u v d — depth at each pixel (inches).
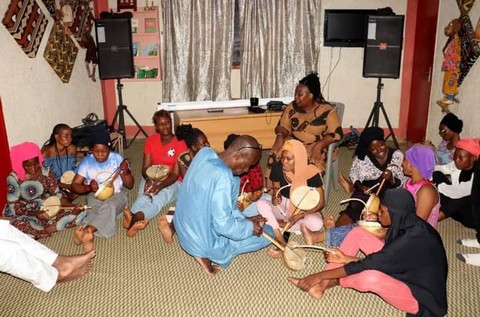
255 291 107.9
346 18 223.9
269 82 231.6
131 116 229.5
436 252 85.7
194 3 221.9
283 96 234.8
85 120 195.5
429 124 216.1
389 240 88.7
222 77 231.5
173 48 227.9
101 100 237.3
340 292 107.1
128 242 131.7
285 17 224.7
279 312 100.3
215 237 104.8
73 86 202.5
